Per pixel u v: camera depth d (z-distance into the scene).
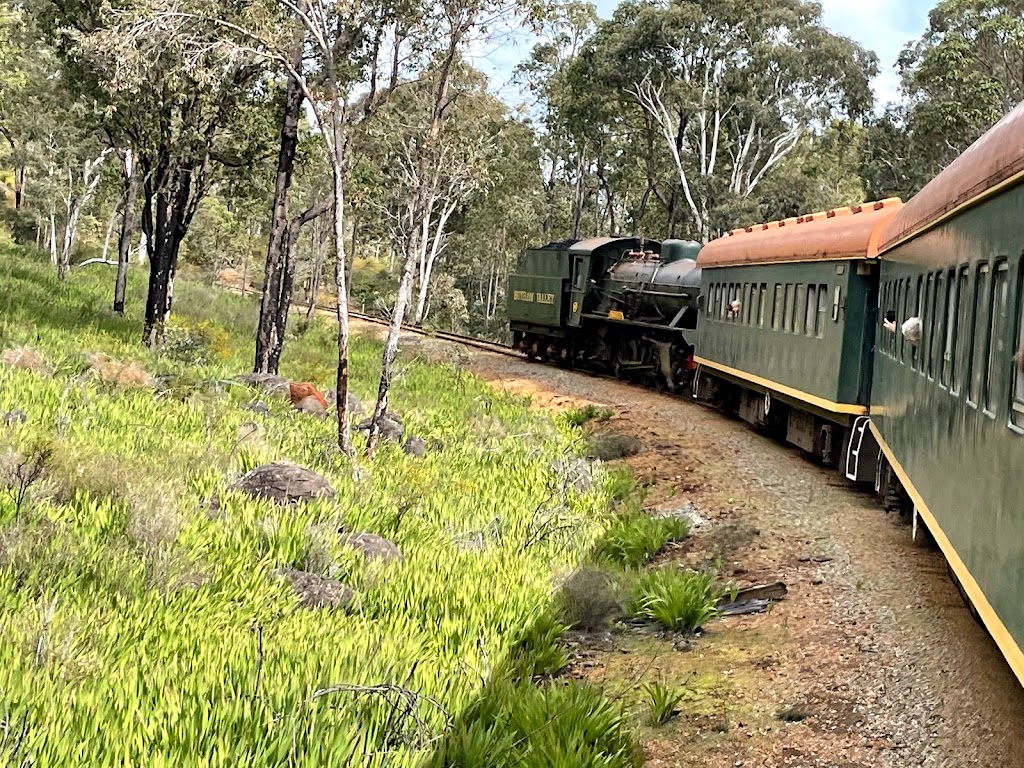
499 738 6.12
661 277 26.14
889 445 11.07
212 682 5.87
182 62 15.96
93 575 7.41
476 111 16.66
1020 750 5.85
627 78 42.12
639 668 7.91
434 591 8.66
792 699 6.98
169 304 24.88
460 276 57.16
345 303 13.80
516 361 32.72
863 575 9.59
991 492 5.91
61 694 5.43
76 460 9.68
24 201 51.94
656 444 17.97
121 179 33.81
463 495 13.23
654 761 6.27
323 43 14.22
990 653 7.32
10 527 7.77
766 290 17.78
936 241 8.52
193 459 11.04
